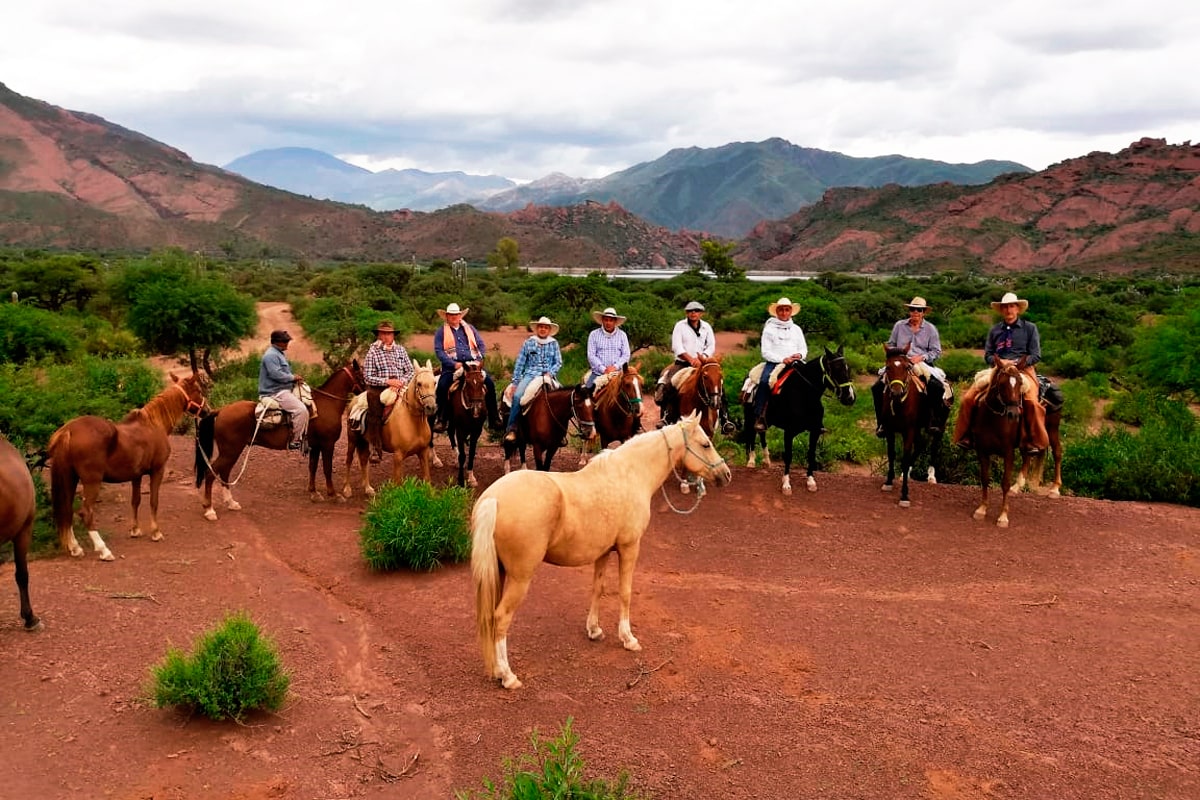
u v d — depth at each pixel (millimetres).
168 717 5418
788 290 56250
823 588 8242
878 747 5324
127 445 8320
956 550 9305
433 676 6180
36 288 40281
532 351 11344
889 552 9234
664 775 4941
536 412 10938
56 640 6406
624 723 5547
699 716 5664
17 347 22344
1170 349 22141
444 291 59406
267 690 5531
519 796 4215
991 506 10797
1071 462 13250
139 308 25703
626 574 6609
